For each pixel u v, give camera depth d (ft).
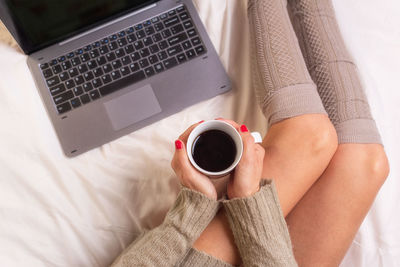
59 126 2.51
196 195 1.99
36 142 2.51
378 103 2.67
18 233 2.44
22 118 2.53
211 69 2.59
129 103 2.54
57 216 2.48
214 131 1.98
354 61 2.75
